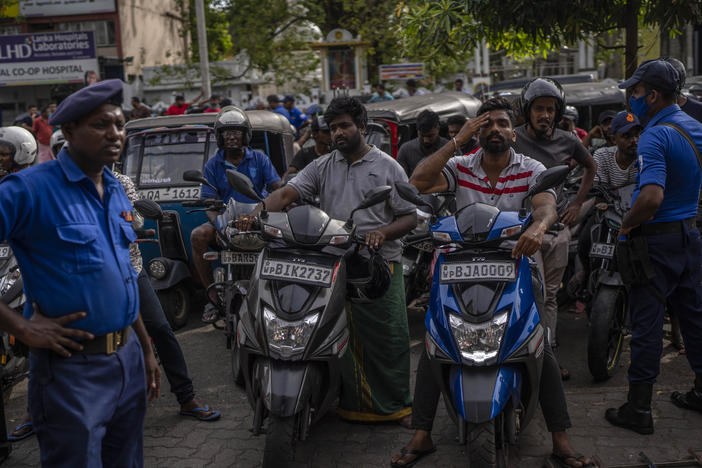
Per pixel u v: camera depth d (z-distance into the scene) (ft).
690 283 12.96
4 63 88.94
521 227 10.53
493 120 11.73
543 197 11.38
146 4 110.73
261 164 18.35
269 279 11.23
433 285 11.32
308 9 86.79
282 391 10.57
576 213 15.39
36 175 7.93
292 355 10.76
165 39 117.19
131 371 8.70
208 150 21.65
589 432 12.85
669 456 11.87
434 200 11.28
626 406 12.98
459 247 11.10
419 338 19.21
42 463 8.27
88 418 8.02
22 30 103.65
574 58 81.66
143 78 96.89
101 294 8.16
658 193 12.07
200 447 12.84
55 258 7.96
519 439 12.60
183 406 14.14
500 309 10.39
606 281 15.34
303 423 10.97
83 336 8.02
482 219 10.66
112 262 8.32
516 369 10.53
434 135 21.80
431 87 81.71
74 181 8.07
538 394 11.08
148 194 20.89
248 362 11.54
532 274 11.93
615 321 15.71
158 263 19.49
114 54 104.22
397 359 13.17
